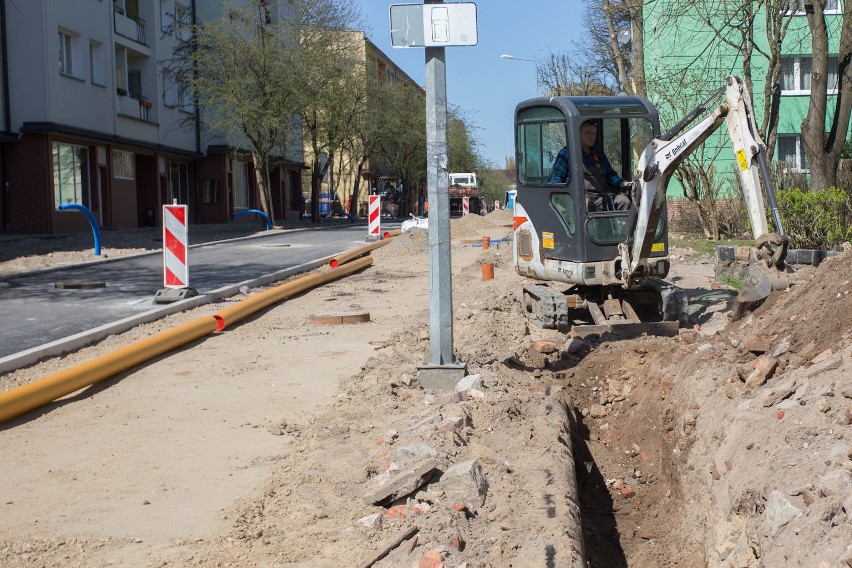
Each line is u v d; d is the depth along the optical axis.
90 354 10.90
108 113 37.75
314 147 54.50
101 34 37.12
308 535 5.21
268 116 44.94
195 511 5.75
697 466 6.21
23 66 32.50
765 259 8.91
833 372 5.61
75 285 17.17
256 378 9.51
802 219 16.59
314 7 49.12
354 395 8.29
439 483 5.52
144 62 43.03
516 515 5.20
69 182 35.09
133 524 5.55
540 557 4.62
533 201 12.47
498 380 8.16
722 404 6.51
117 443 7.24
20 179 33.00
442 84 8.04
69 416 8.09
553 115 11.92
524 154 12.66
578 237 11.62
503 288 15.82
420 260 24.05
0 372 9.71
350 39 53.19
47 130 32.38
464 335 11.49
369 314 13.46
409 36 7.87
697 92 24.81
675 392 7.53
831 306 6.77
